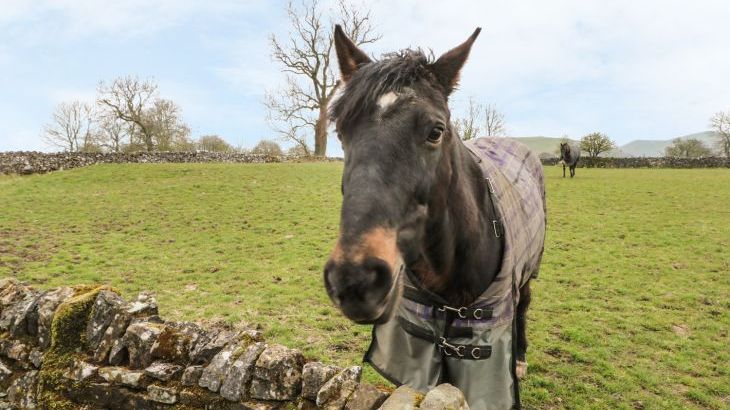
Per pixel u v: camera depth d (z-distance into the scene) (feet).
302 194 54.49
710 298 21.72
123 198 51.13
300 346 16.25
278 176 68.74
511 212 9.11
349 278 5.10
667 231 36.22
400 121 6.05
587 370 14.96
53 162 81.20
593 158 119.65
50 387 9.43
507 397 7.87
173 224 39.45
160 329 9.36
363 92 6.26
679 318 19.33
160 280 24.43
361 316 5.23
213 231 37.04
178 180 63.62
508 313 8.12
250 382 8.13
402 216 5.92
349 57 7.88
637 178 77.61
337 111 6.81
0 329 10.93
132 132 158.30
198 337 9.09
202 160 98.37
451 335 7.91
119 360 9.32
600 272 26.17
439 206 6.65
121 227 38.22
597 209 46.75
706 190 58.80
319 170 77.66
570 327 18.17
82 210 44.73
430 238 6.87
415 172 6.06
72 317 9.81
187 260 28.66
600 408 12.79
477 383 7.80
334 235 35.27
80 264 27.32
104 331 9.70
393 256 5.60
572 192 59.26
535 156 13.30
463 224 7.43
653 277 25.13
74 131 161.89
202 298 21.43
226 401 8.14
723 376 14.61
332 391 7.59
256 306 20.20
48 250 30.40
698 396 13.34
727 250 30.27
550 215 43.70
